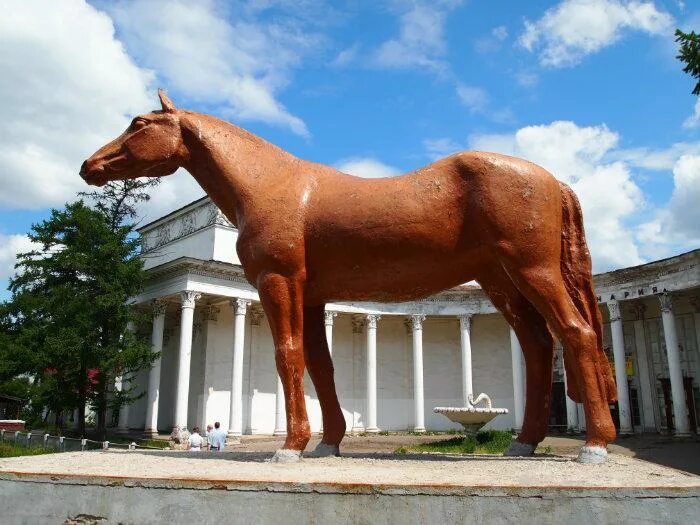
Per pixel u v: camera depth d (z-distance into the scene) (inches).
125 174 304.5
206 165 297.9
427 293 277.3
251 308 1360.7
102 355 1045.2
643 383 1275.8
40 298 1093.8
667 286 1128.2
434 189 261.6
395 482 178.5
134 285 1119.0
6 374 1067.3
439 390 1501.0
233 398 1198.3
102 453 297.7
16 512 200.8
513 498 170.7
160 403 1408.7
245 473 203.9
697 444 966.4
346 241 266.5
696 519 167.8
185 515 184.5
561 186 271.0
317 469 219.1
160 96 304.5
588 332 247.9
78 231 1127.0
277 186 281.9
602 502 168.6
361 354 1476.4
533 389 298.4
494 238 252.7
